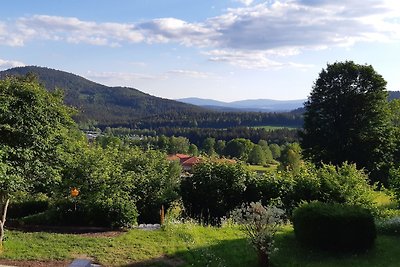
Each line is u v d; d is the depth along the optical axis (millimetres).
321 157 30781
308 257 8867
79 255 8969
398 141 29766
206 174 14594
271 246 8367
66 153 9961
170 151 80938
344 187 12742
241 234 10883
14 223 12961
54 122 9336
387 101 30984
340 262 8500
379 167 29453
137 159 16234
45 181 9328
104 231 11680
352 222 9094
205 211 14523
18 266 8039
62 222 12891
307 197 13461
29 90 8922
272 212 8539
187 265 8570
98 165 13594
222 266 8453
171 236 10609
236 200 14398
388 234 10781
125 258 8945
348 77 30969
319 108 31719
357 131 29984
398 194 12602
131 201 13219
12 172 8328
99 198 12750
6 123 8438
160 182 15312
